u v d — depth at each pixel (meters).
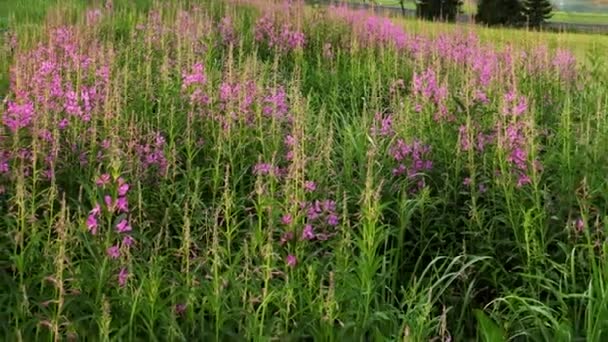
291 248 4.53
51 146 5.93
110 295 4.30
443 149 6.65
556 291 4.53
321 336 3.95
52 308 4.22
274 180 5.43
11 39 11.70
